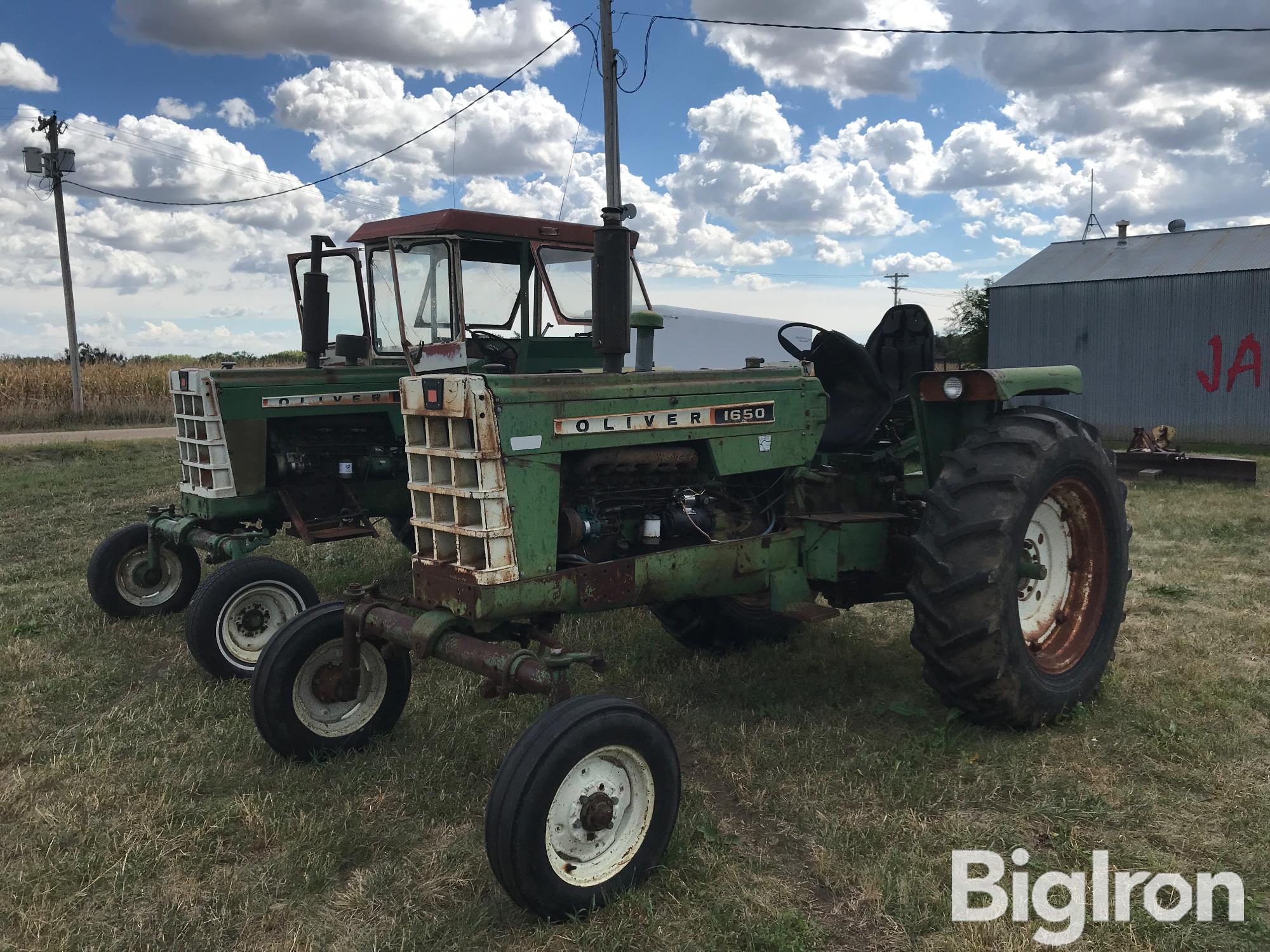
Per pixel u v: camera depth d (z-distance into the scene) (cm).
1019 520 324
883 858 253
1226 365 1617
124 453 1356
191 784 306
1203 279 1630
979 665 320
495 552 278
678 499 341
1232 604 492
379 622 306
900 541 376
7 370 2088
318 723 328
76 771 320
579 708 241
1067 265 1877
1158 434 1083
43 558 673
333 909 241
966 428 380
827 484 389
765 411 359
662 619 439
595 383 306
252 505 505
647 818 253
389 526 688
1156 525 712
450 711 365
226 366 520
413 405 293
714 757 326
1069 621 370
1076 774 303
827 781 302
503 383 282
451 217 522
